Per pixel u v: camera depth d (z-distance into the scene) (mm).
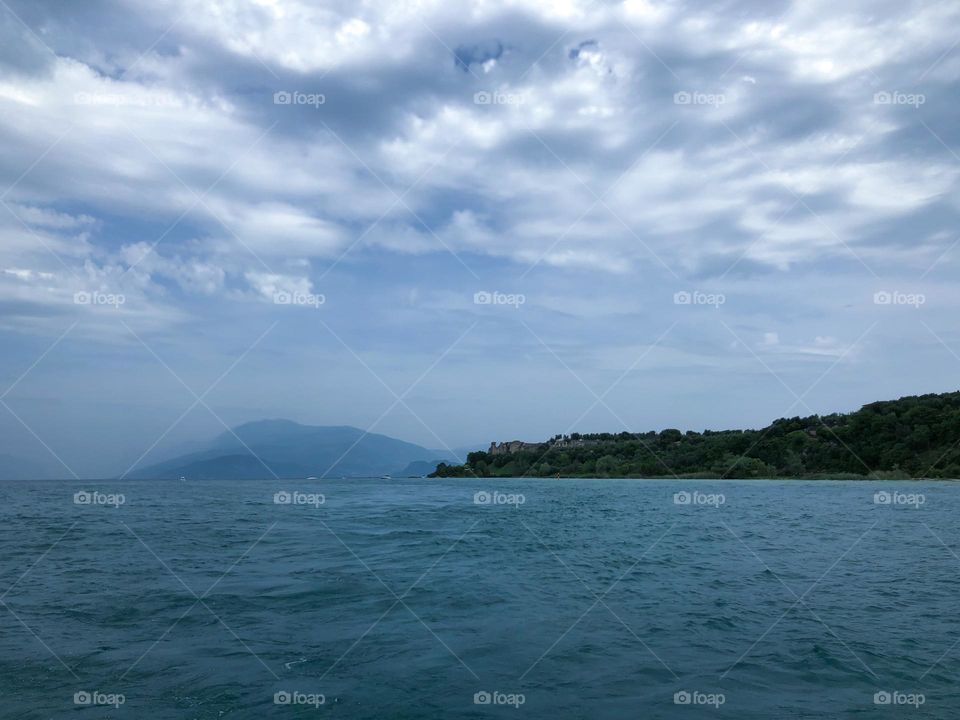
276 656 9141
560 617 11453
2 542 21516
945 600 13125
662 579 15281
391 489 73062
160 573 15453
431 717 7035
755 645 9844
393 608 12016
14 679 8141
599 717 7090
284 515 33594
